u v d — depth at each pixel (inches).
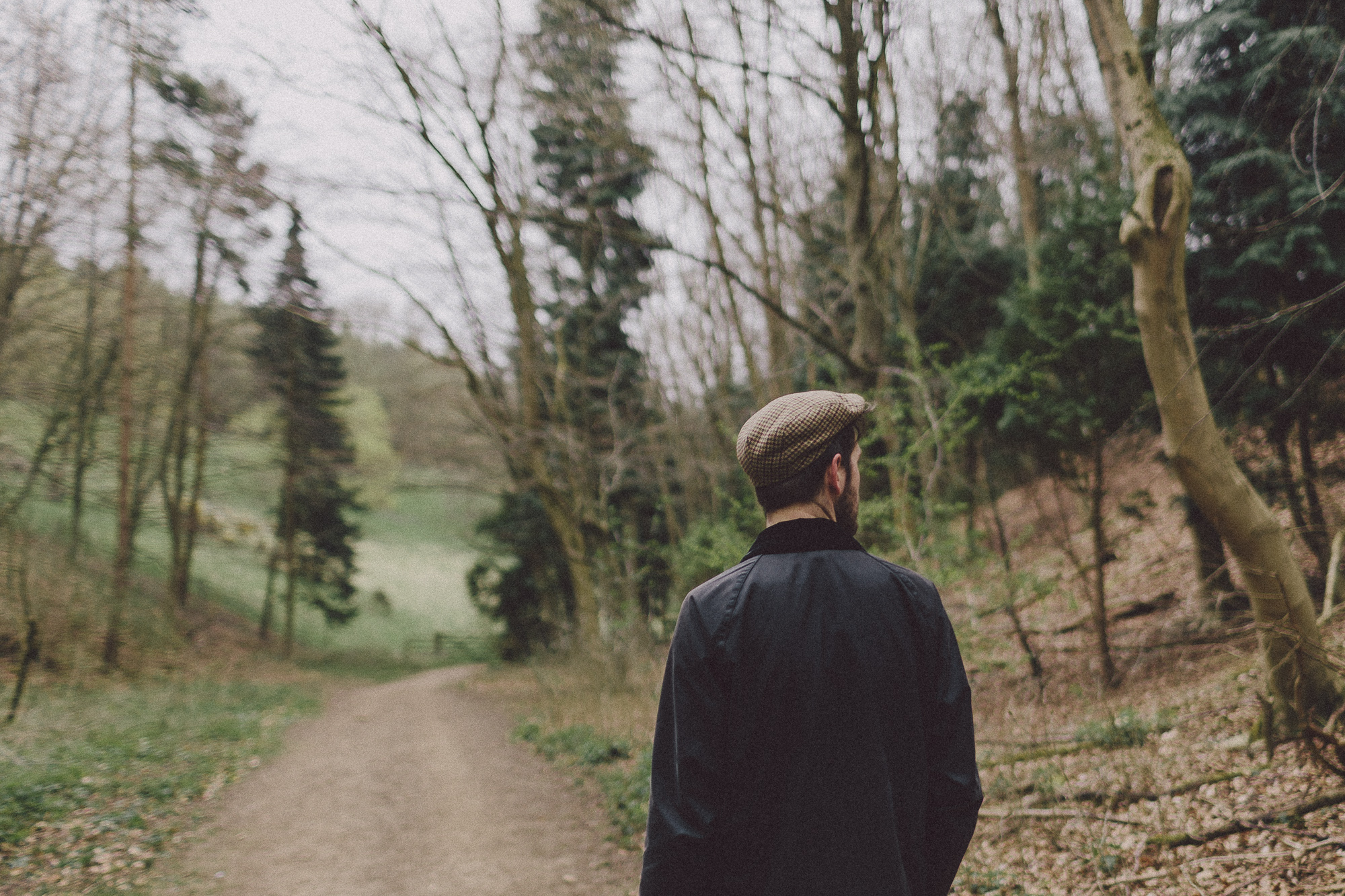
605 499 610.2
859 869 44.1
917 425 277.7
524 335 585.0
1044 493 414.9
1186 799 163.9
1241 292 257.0
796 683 45.9
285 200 430.0
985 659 251.1
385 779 327.3
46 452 642.2
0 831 215.3
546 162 555.8
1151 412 285.1
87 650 655.1
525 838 238.5
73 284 566.6
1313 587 256.4
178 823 246.5
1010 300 369.1
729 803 46.6
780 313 316.8
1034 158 467.5
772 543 50.6
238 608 1230.3
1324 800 139.3
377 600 1499.8
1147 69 264.7
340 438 1152.2
